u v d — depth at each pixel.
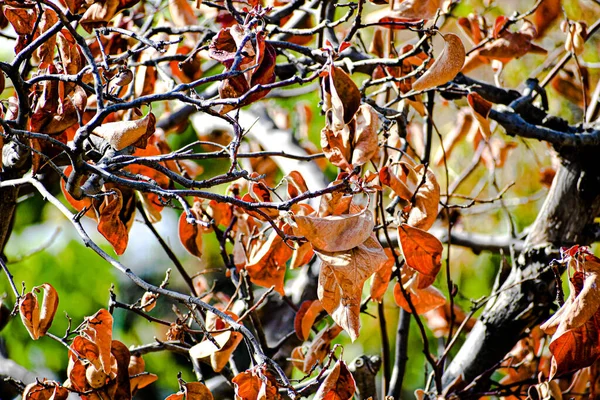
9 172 2.56
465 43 3.90
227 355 2.53
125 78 2.49
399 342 2.88
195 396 2.46
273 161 3.69
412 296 2.69
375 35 2.90
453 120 4.02
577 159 2.89
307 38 3.13
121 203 2.48
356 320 2.37
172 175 2.40
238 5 2.95
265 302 3.18
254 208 2.38
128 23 2.96
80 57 2.49
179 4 2.91
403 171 2.57
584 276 2.41
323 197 2.41
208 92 3.16
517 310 2.86
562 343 2.44
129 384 2.46
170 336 2.63
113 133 2.40
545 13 3.04
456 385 2.87
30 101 2.52
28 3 2.47
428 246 2.50
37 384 2.45
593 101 3.03
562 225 2.89
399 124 2.75
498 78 3.04
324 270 2.40
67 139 2.65
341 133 2.42
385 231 2.61
